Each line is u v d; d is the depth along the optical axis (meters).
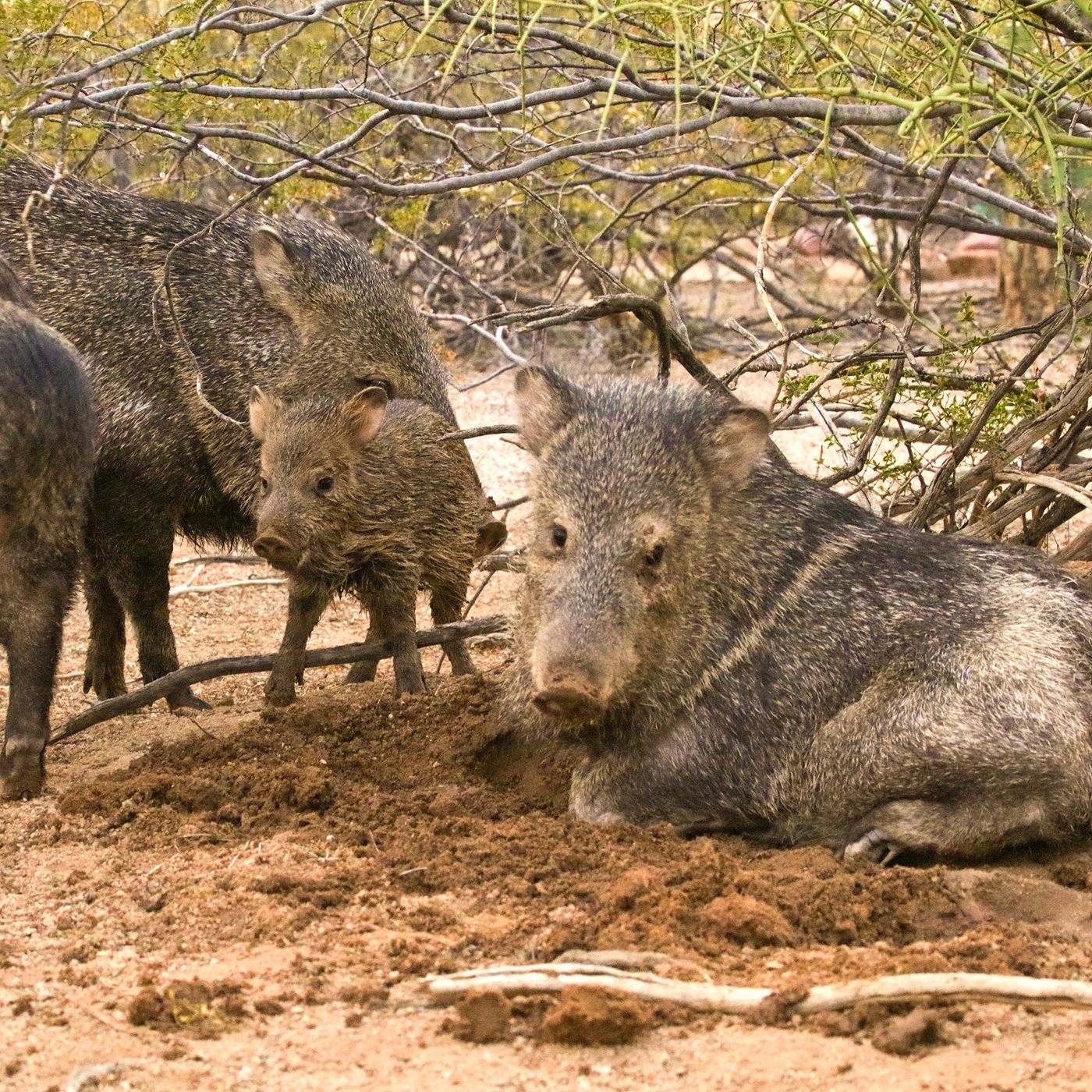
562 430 7.63
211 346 10.57
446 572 10.45
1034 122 6.99
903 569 7.63
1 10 8.69
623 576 7.00
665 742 7.49
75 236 10.70
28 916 6.47
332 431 9.58
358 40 10.44
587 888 6.51
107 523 10.41
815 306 22.59
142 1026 5.27
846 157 11.11
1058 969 5.70
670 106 11.21
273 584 14.11
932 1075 4.79
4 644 8.10
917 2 6.90
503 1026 5.15
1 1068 4.96
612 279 10.41
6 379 7.63
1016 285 23.31
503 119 14.98
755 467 7.75
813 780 7.33
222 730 9.62
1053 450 10.38
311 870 6.80
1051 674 7.09
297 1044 5.10
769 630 7.50
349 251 11.04
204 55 11.09
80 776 8.74
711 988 5.29
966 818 6.98
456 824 7.35
